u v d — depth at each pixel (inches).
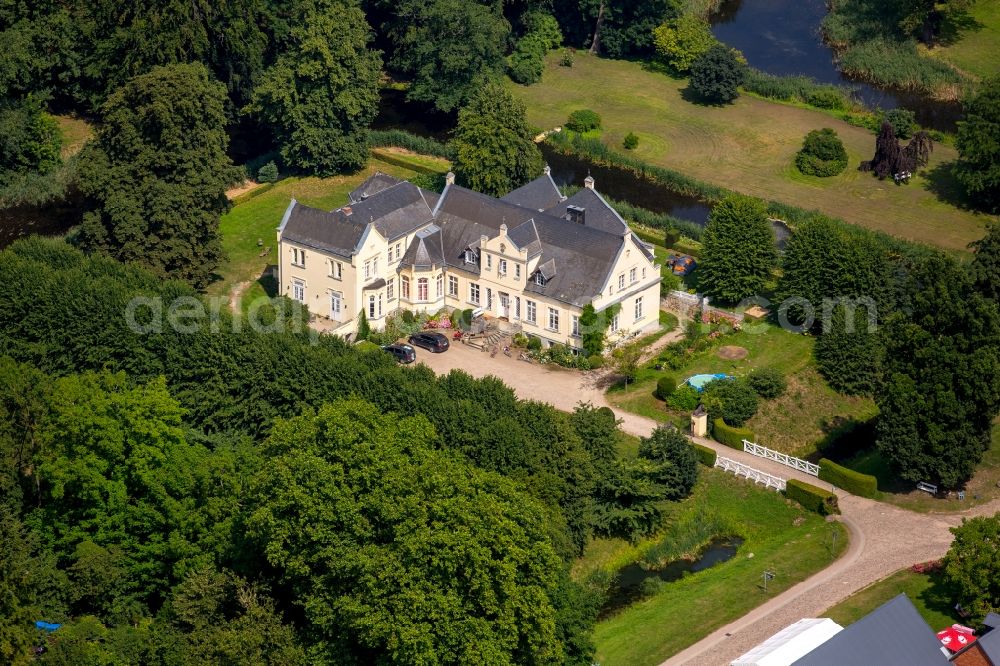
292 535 4170.8
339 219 6146.7
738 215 6250.0
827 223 6151.6
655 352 6063.0
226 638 3998.5
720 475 5255.9
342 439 4259.4
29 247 6013.8
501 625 3937.0
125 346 5378.9
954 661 3878.0
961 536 4335.6
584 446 4977.9
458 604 3961.6
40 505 4766.2
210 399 5206.7
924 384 4992.6
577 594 4244.6
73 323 5423.2
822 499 5024.6
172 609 4271.7
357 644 4094.5
